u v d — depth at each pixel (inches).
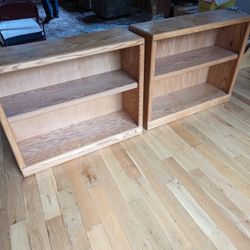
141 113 59.2
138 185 49.3
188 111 67.8
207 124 65.9
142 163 54.4
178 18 56.7
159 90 71.1
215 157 55.5
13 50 41.8
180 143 59.7
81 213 44.3
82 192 48.1
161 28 50.3
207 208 44.4
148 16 150.4
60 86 51.5
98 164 54.5
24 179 51.1
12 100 46.9
